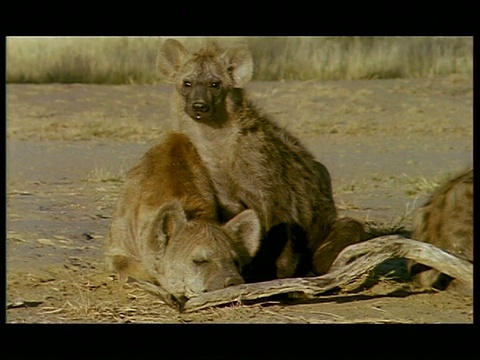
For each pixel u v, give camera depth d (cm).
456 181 1203
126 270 1144
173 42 1220
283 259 1166
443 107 2481
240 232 1057
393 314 1084
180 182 1110
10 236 1362
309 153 1274
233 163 1168
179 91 1193
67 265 1234
